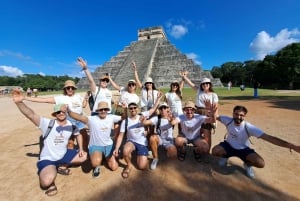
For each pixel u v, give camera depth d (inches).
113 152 187.0
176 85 254.2
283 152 224.7
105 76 240.2
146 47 2219.5
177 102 251.6
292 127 319.3
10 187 158.1
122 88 264.7
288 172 179.5
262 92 1232.2
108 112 191.6
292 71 2183.8
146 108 261.0
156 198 144.2
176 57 1959.9
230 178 170.2
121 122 193.3
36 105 658.8
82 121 177.2
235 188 155.9
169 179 169.6
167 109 211.5
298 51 2134.6
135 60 2090.3
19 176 174.9
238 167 189.3
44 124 164.7
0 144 255.6
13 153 225.9
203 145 196.1
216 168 188.1
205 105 213.9
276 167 188.9
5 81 4042.8
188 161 203.8
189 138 209.9
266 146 245.0
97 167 175.5
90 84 237.5
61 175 177.6
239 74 3376.0
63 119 167.3
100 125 179.6
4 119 417.7
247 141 180.5
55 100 204.4
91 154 177.8
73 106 212.5
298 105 560.4
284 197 144.7
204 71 1851.6
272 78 2566.4
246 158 177.6
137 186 159.8
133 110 190.2
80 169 189.3
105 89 242.7
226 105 577.6
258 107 534.3
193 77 1828.2
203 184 161.8
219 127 339.3
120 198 144.4
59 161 170.2
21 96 156.9
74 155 181.9
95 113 229.5
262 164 169.3
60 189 156.3
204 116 203.8
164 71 1926.7
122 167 193.2
